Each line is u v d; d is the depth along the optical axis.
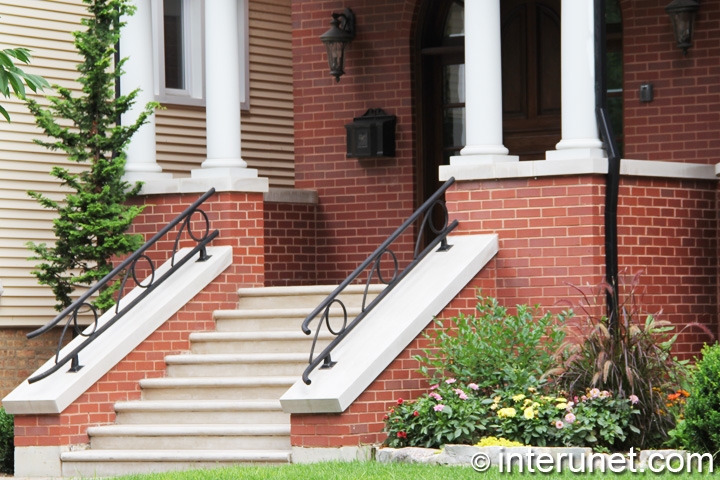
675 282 15.21
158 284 15.68
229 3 16.70
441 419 12.80
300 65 19.81
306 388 13.21
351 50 19.45
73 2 19.91
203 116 21.97
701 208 15.60
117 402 14.86
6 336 18.92
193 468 13.47
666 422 13.02
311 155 19.69
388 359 13.49
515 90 18.64
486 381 13.58
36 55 19.41
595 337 13.30
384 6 19.20
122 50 17.28
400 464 12.45
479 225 15.01
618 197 14.63
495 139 15.16
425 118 19.19
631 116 17.38
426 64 19.23
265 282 18.80
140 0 17.25
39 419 14.34
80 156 16.08
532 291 14.66
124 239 15.96
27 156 19.19
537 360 13.75
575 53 14.69
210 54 16.67
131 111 17.19
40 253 16.23
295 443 13.26
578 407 12.87
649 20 17.25
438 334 13.80
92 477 13.34
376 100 19.25
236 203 16.42
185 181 16.59
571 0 14.70
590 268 14.34
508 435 12.80
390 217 19.11
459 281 14.34
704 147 16.89
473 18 15.15
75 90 19.84
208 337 15.59
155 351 15.36
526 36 18.55
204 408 14.43
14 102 19.03
